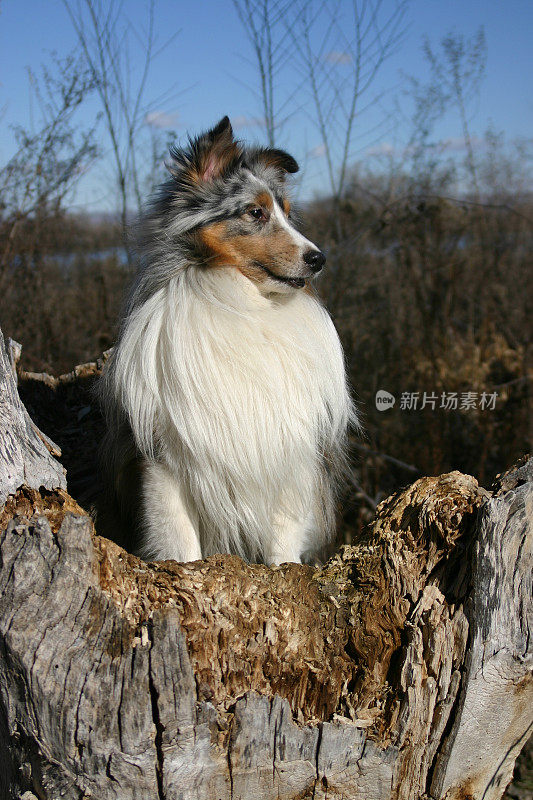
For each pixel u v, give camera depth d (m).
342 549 2.90
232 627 2.41
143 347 3.38
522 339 7.79
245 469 3.42
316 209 8.34
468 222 7.98
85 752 2.18
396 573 2.62
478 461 6.30
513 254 8.71
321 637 2.57
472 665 2.46
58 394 5.10
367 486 6.17
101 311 7.42
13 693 2.20
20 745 2.27
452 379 6.98
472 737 2.54
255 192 3.53
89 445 4.75
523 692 2.57
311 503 3.79
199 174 3.60
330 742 2.35
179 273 3.46
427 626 2.51
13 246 6.61
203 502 3.50
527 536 2.45
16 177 6.60
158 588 2.39
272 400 3.40
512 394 6.78
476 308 8.33
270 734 2.31
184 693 2.20
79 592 2.19
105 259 8.34
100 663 2.18
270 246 3.51
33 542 2.19
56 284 7.75
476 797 2.67
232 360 3.35
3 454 2.57
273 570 2.63
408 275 7.55
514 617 2.48
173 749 2.22
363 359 7.02
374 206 8.00
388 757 2.43
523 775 3.75
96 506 4.12
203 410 3.32
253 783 2.32
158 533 3.49
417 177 7.41
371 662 2.56
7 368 2.83
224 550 3.66
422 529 2.64
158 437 3.42
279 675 2.46
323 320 3.77
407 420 6.65
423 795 2.57
